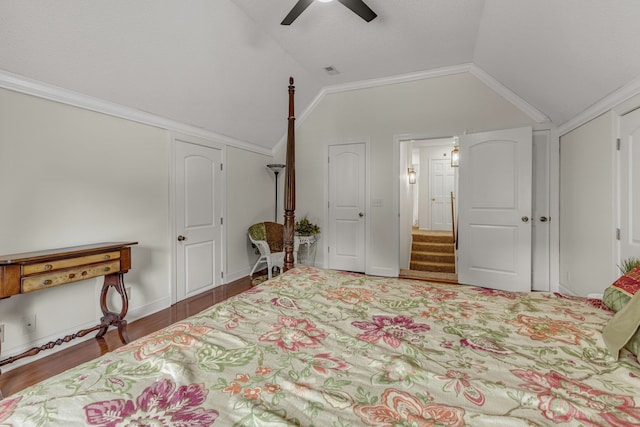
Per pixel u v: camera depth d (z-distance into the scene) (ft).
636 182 6.84
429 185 25.14
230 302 4.80
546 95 9.87
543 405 2.27
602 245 8.30
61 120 7.43
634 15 5.28
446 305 4.69
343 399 2.39
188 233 11.26
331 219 15.08
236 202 13.78
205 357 3.06
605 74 7.04
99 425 2.10
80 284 7.86
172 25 7.78
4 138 6.46
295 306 4.67
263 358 3.07
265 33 9.78
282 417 2.18
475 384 2.55
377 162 14.01
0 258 5.84
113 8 6.66
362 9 6.98
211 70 9.73
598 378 2.66
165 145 10.27
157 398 2.40
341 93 14.58
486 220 11.80
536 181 11.61
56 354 7.20
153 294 9.89
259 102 12.56
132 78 8.29
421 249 18.63
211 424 2.11
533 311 4.32
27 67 6.53
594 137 8.67
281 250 14.98
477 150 11.93
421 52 11.15
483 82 12.10
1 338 6.40
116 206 8.73
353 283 5.94
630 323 3.07
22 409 2.22
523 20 7.47
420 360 3.01
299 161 15.67
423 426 2.09
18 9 5.69
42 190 7.09
